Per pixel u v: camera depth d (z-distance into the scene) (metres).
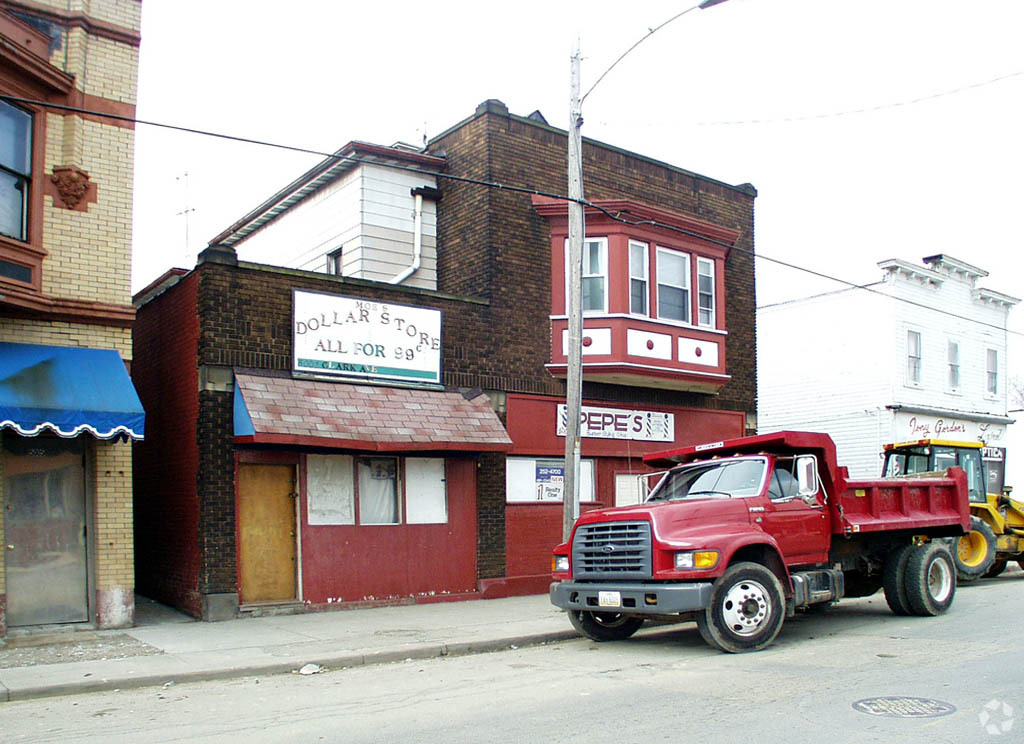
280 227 21.84
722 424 20.52
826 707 7.79
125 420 11.92
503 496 16.81
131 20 13.66
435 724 7.58
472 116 18.06
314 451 14.70
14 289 11.62
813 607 14.32
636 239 18.17
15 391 11.30
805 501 11.89
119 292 13.05
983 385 32.03
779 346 31.17
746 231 21.84
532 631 12.45
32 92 12.38
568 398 13.91
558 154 18.45
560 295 17.86
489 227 17.28
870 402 28.64
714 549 10.41
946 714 7.47
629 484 18.69
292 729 7.55
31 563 12.20
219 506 13.74
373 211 18.48
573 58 14.48
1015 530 19.09
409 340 15.82
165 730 7.62
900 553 13.39
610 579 11.09
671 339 18.41
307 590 14.38
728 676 9.27
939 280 30.05
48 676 9.62
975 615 13.50
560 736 7.07
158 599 15.19
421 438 14.77
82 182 12.83
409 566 15.50
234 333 14.11
